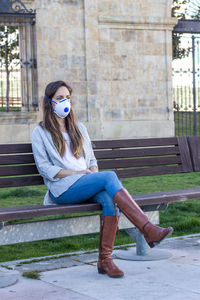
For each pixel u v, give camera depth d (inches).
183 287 124.1
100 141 169.9
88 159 152.3
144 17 562.9
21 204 257.6
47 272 143.0
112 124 557.9
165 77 583.5
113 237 136.3
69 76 538.0
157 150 183.0
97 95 548.1
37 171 155.9
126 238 200.8
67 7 533.6
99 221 150.9
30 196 288.5
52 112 148.3
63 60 534.6
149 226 128.4
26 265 152.3
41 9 524.1
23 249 189.8
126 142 175.8
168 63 581.9
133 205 130.7
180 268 142.7
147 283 128.1
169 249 168.6
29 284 130.3
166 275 135.6
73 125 150.6
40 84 525.0
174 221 226.4
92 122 546.3
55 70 531.8
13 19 512.4
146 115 576.4
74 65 539.5
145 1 572.1
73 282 131.2
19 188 311.3
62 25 532.4
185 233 204.8
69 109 147.3
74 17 537.3
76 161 147.7
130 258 155.0
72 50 538.0
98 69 548.4
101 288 124.6
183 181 348.2
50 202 146.3
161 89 582.2
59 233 143.5
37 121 517.3
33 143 145.6
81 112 544.4
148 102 577.0
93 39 543.5
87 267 147.4
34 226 139.6
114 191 131.9
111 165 171.0
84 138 152.9
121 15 559.8
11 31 569.3
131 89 568.7
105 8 555.5
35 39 525.0
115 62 560.4
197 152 194.1
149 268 143.7
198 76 575.2
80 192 137.1
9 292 123.1
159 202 148.6
